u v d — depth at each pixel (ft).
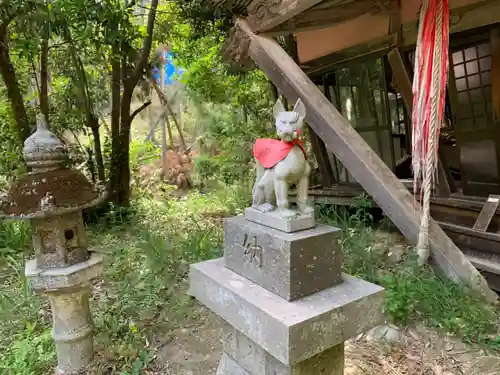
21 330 10.03
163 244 15.17
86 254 8.37
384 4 13.97
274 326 5.37
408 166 19.07
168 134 35.88
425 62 7.54
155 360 8.99
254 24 13.30
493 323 9.64
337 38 17.69
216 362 8.91
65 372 8.27
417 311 10.06
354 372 8.18
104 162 23.47
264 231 6.19
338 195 19.49
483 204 13.61
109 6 14.02
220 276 6.82
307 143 25.54
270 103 27.58
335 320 5.70
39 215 7.16
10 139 19.12
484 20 12.03
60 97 20.93
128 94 21.58
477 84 13.51
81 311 8.30
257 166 7.01
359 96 18.58
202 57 26.96
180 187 30.60
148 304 11.11
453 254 10.67
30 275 7.56
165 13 22.00
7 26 16.16
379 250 14.24
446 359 8.59
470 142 14.26
